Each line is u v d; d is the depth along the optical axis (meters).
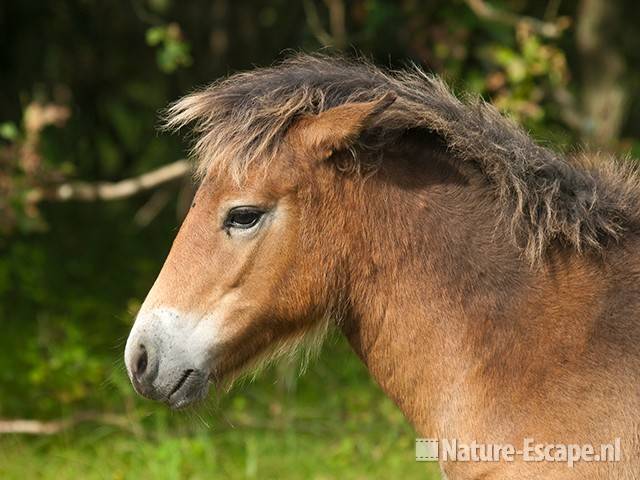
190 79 20.53
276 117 7.55
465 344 7.44
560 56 15.29
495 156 7.56
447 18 15.39
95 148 20.86
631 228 7.55
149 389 7.78
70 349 14.77
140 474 12.68
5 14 20.00
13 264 17.94
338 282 7.72
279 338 7.89
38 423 13.70
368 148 7.59
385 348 7.76
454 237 7.55
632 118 21.28
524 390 7.21
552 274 7.41
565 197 7.52
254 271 7.64
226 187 7.63
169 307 7.68
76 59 20.72
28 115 15.09
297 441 13.63
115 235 20.36
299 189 7.55
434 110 7.64
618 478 6.92
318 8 19.42
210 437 13.59
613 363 7.10
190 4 20.41
